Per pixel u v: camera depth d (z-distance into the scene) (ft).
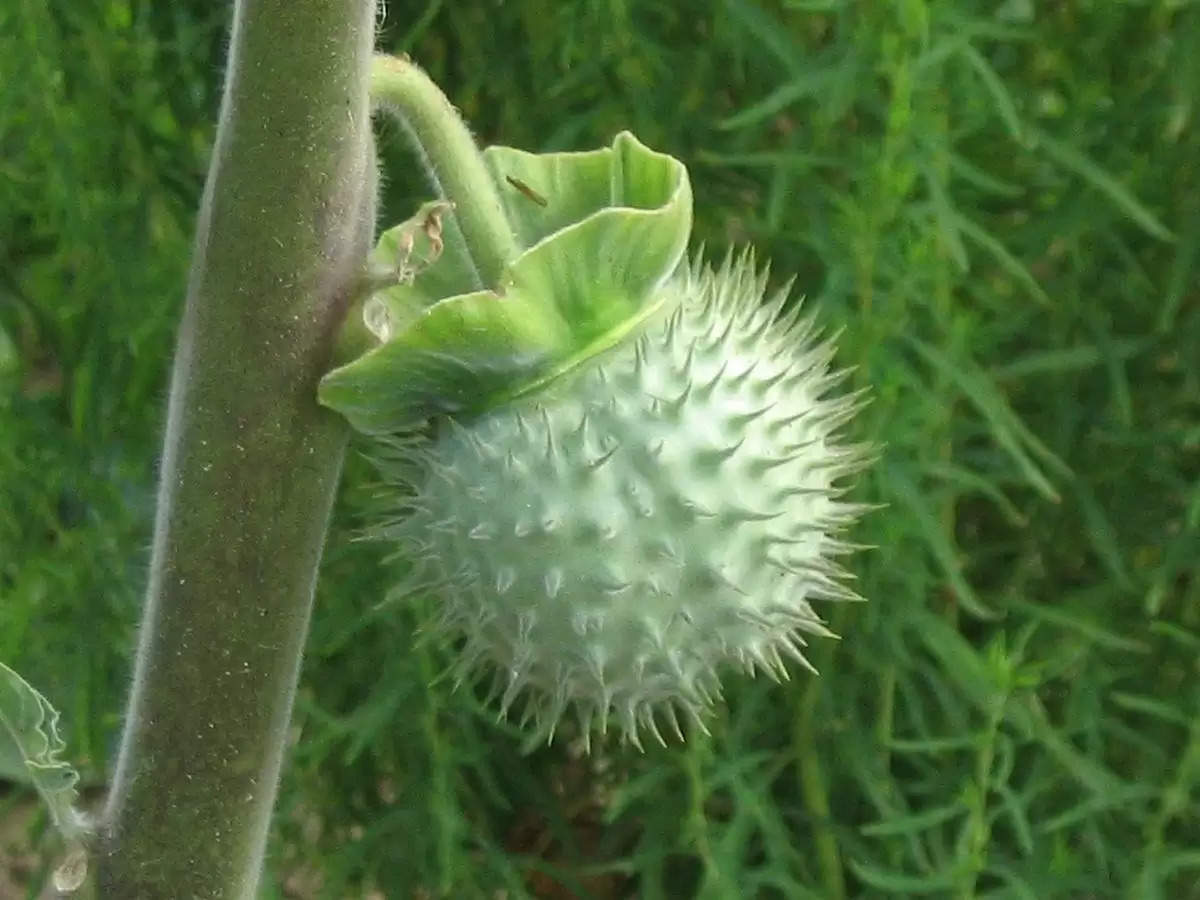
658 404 0.47
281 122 0.40
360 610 0.77
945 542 0.71
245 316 0.42
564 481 0.47
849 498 0.73
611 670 0.48
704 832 0.74
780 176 0.70
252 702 0.44
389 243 0.49
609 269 0.47
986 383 0.72
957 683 0.76
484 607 0.47
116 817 0.45
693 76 0.75
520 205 0.51
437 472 0.47
